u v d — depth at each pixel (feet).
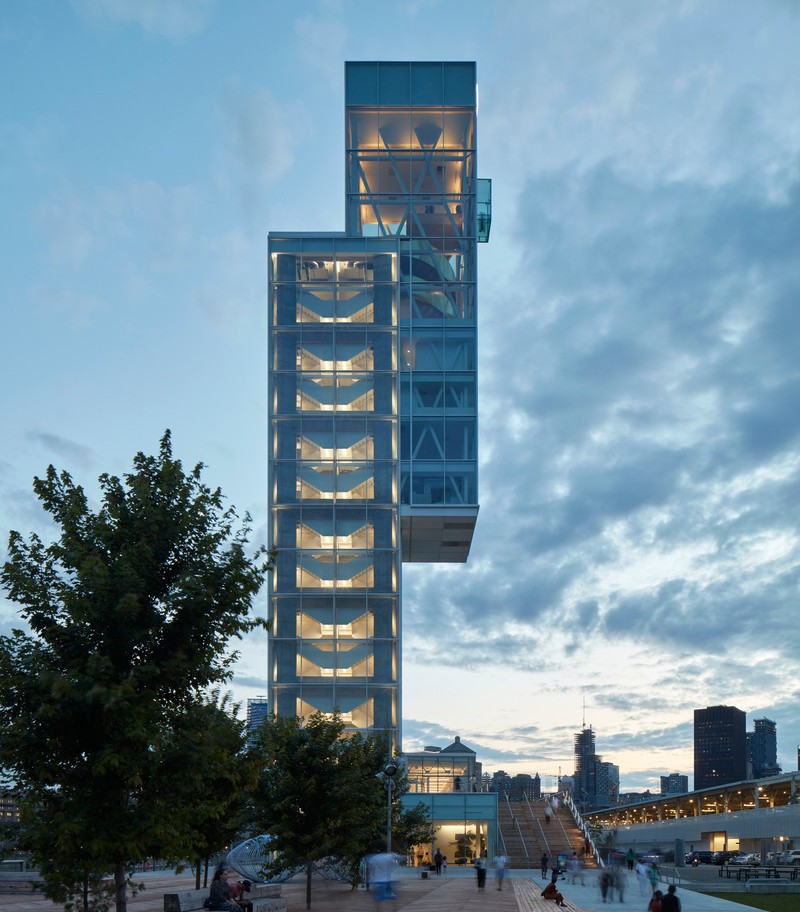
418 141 305.94
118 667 53.31
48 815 51.39
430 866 207.62
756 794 359.46
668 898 75.87
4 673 51.29
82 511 56.39
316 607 263.70
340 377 279.90
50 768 50.85
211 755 54.24
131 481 57.31
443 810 239.91
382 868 98.32
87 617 52.70
